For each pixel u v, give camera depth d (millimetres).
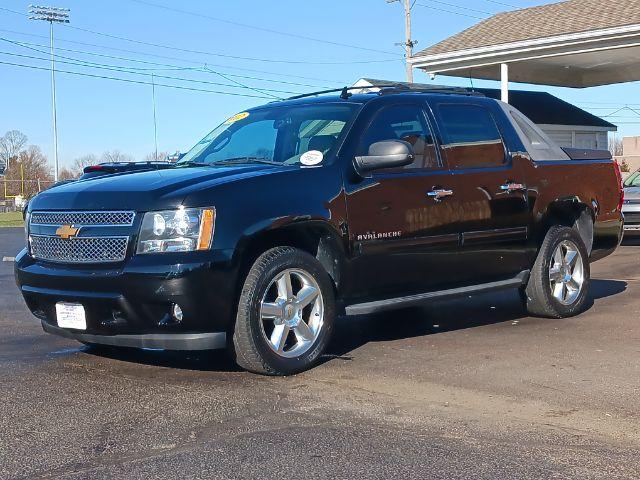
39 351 6008
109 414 4379
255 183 5078
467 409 4430
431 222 5992
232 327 4977
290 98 6824
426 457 3709
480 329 6785
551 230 7121
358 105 5957
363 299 5770
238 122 6727
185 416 4328
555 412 4375
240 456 3734
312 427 4137
